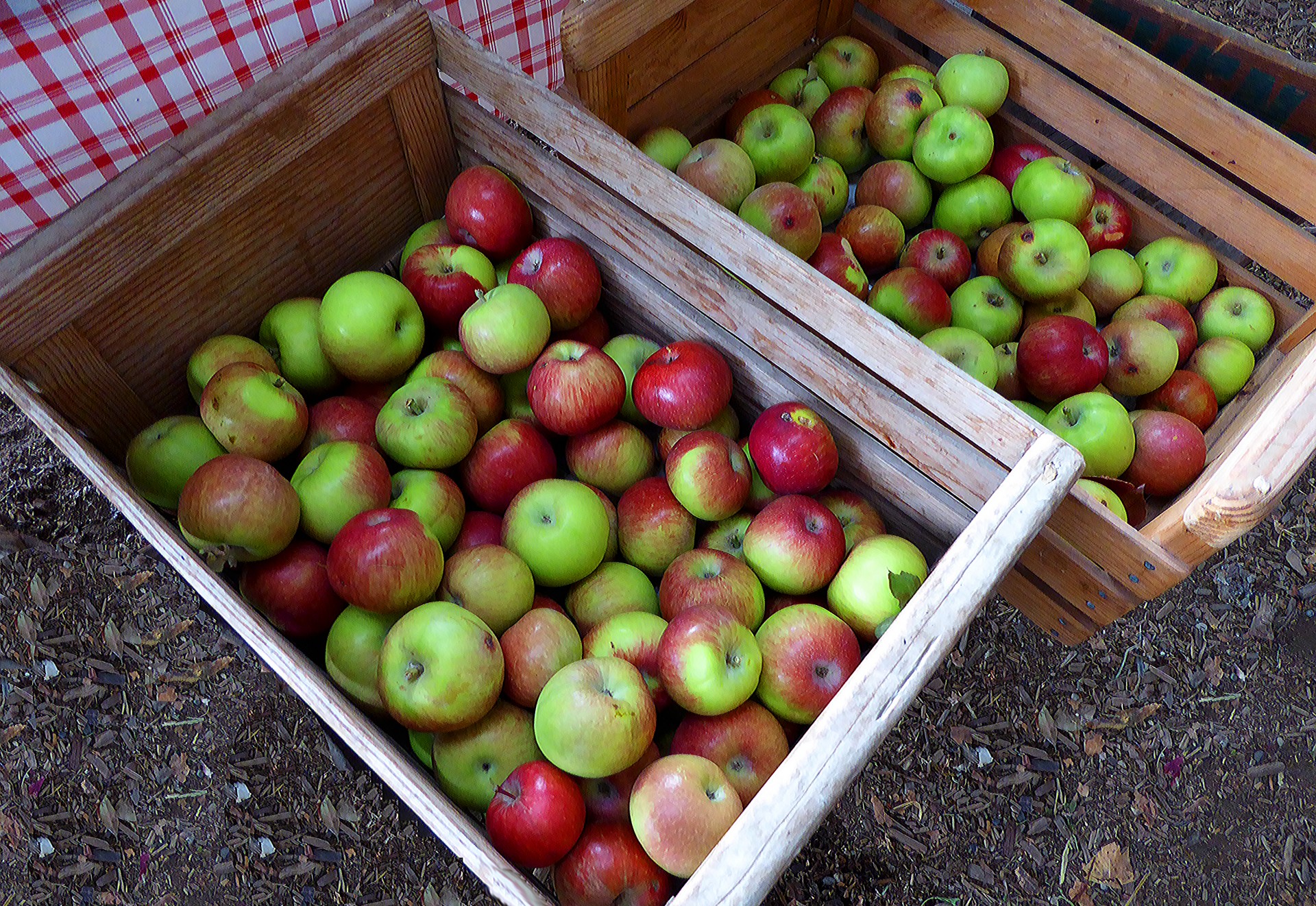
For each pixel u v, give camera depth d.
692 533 1.37
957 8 1.98
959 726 2.01
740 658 1.12
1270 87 1.79
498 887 0.86
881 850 1.87
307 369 1.43
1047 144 1.96
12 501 2.16
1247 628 2.16
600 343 1.56
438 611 1.08
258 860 1.84
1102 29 1.72
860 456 1.36
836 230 1.95
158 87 1.27
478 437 1.41
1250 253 1.78
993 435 1.12
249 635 0.99
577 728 1.01
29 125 1.18
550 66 1.88
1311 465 2.38
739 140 1.79
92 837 1.85
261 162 1.27
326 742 1.95
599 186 1.42
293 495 1.20
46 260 1.10
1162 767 1.99
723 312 1.35
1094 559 1.45
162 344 1.32
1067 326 1.63
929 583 0.97
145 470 1.24
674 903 0.80
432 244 1.50
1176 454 1.62
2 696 1.98
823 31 2.08
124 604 2.09
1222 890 1.86
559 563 1.27
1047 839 1.90
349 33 1.31
